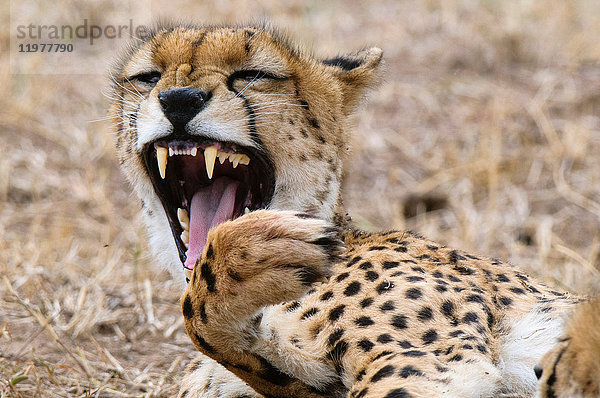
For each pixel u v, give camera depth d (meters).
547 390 5.68
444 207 13.65
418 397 6.07
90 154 14.80
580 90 16.52
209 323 6.51
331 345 6.94
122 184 14.21
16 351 9.53
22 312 10.38
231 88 7.82
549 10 19.20
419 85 17.09
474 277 7.57
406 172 14.58
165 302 11.02
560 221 12.93
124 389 9.02
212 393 7.67
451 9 19.64
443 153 14.91
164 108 7.59
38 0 18.97
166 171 8.23
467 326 6.89
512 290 7.61
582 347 5.56
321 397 7.04
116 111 8.50
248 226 6.46
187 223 8.42
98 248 12.22
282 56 8.09
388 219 13.18
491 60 17.77
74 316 10.26
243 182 8.40
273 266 6.36
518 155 14.45
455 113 16.16
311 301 7.21
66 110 16.11
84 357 9.34
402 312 6.93
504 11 19.30
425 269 7.42
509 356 7.09
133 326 10.44
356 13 20.38
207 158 7.74
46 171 14.30
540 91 16.50
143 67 8.08
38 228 12.67
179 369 9.54
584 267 10.93
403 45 18.45
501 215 13.07
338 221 8.47
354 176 14.52
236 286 6.39
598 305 5.68
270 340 6.79
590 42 18.14
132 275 11.48
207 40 7.98
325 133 8.30
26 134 15.42
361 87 8.75
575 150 14.34
